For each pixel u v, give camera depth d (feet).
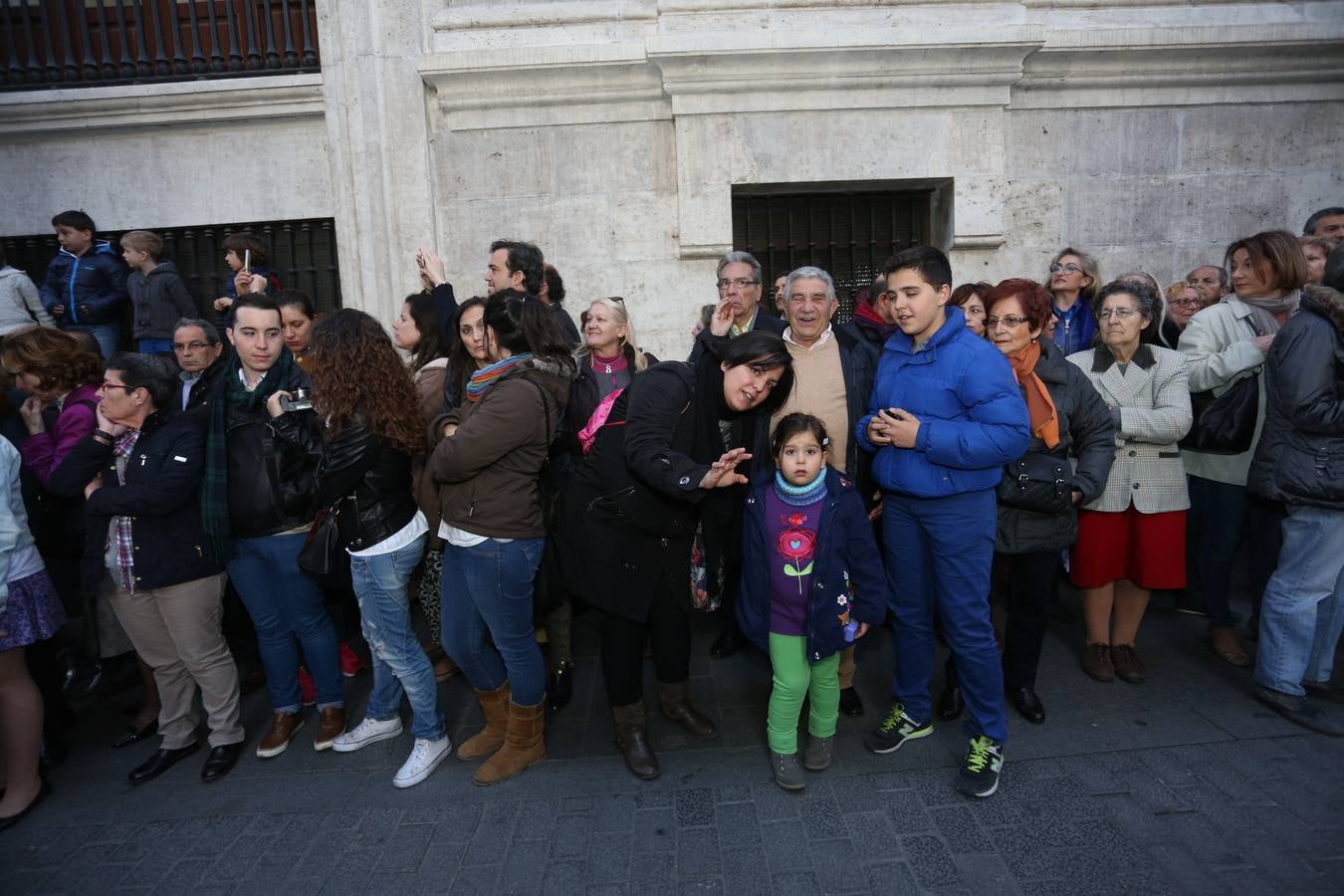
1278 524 10.71
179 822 8.49
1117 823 7.65
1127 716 9.62
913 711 9.18
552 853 7.67
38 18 17.53
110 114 17.04
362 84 15.96
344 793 8.89
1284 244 10.46
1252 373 10.37
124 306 16.99
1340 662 10.80
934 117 16.08
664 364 8.38
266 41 17.29
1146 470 10.00
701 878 7.23
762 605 8.41
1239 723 9.34
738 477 7.62
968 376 7.88
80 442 8.93
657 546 8.55
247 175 17.38
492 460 7.95
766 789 8.53
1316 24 15.88
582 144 16.34
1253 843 7.28
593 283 16.67
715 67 15.51
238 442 8.99
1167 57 16.02
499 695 9.25
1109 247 16.79
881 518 9.92
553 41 16.06
